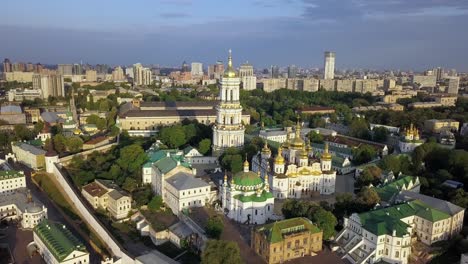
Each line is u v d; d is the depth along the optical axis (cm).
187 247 18325
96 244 19325
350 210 19962
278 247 16438
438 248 18100
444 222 18650
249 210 19800
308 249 17300
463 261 16550
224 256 15075
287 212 19675
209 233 17612
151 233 19475
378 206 19738
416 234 18925
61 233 18025
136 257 16688
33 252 18438
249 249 17500
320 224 18075
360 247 17375
